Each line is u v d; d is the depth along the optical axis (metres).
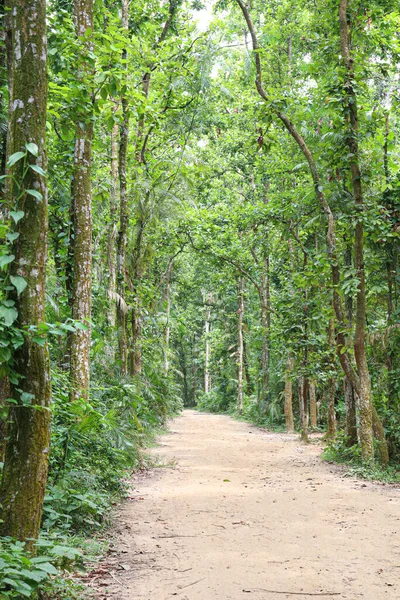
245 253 24.20
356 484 10.91
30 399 4.46
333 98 12.35
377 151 14.01
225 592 5.01
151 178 17.98
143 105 11.34
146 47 15.83
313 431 22.70
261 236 21.84
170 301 32.31
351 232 13.18
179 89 17.33
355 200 12.68
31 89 4.65
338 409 21.72
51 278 11.40
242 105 26.02
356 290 11.77
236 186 30.58
